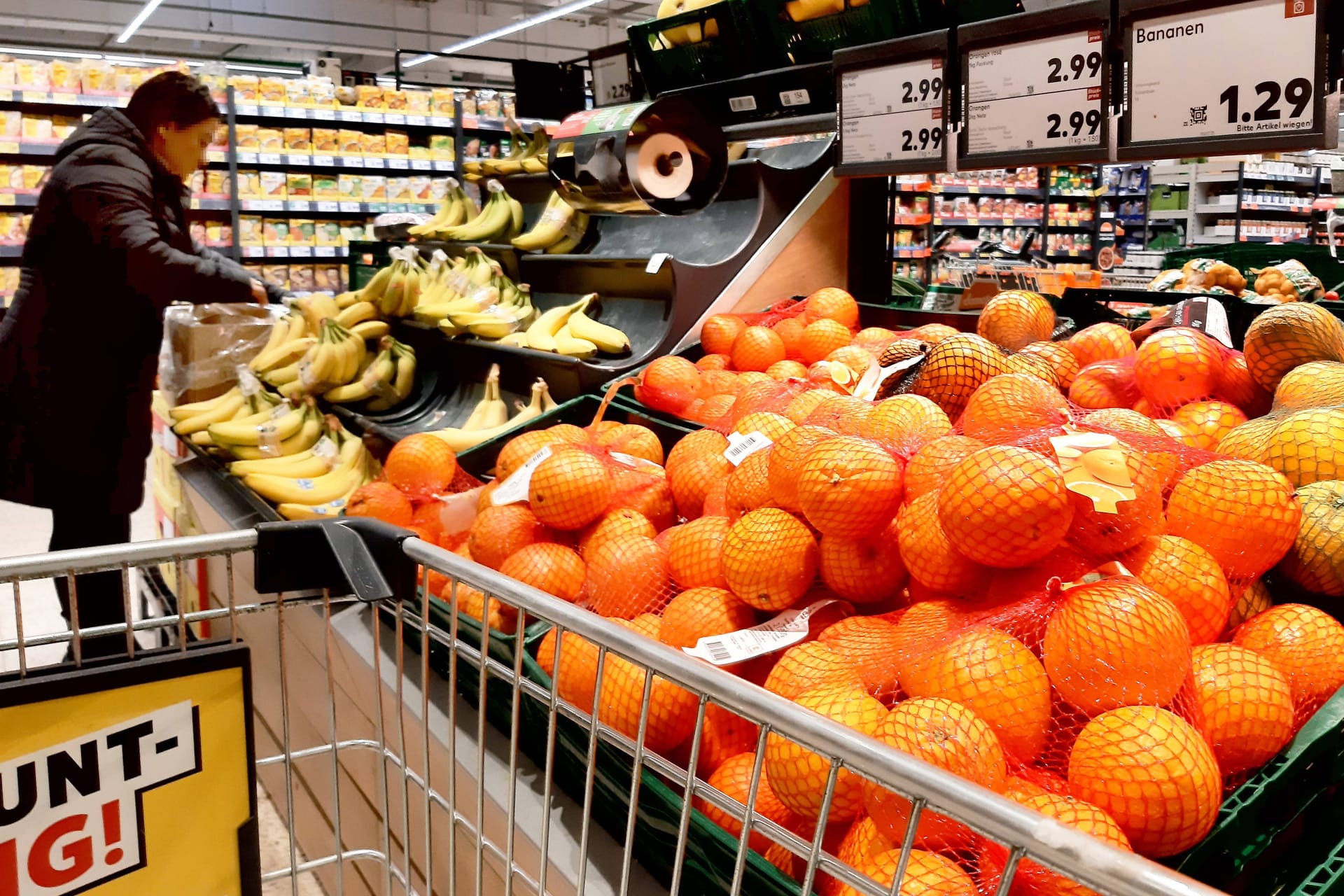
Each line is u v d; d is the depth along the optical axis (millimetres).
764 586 1134
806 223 2381
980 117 1744
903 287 3506
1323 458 1073
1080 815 762
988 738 812
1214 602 947
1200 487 1008
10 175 6133
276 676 1980
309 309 2895
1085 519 954
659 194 2350
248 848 877
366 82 9492
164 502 3209
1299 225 9234
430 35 16594
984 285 2227
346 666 1580
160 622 861
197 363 2951
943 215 9273
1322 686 937
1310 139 1334
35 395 2586
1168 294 1835
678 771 732
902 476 1106
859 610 1174
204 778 848
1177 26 1449
